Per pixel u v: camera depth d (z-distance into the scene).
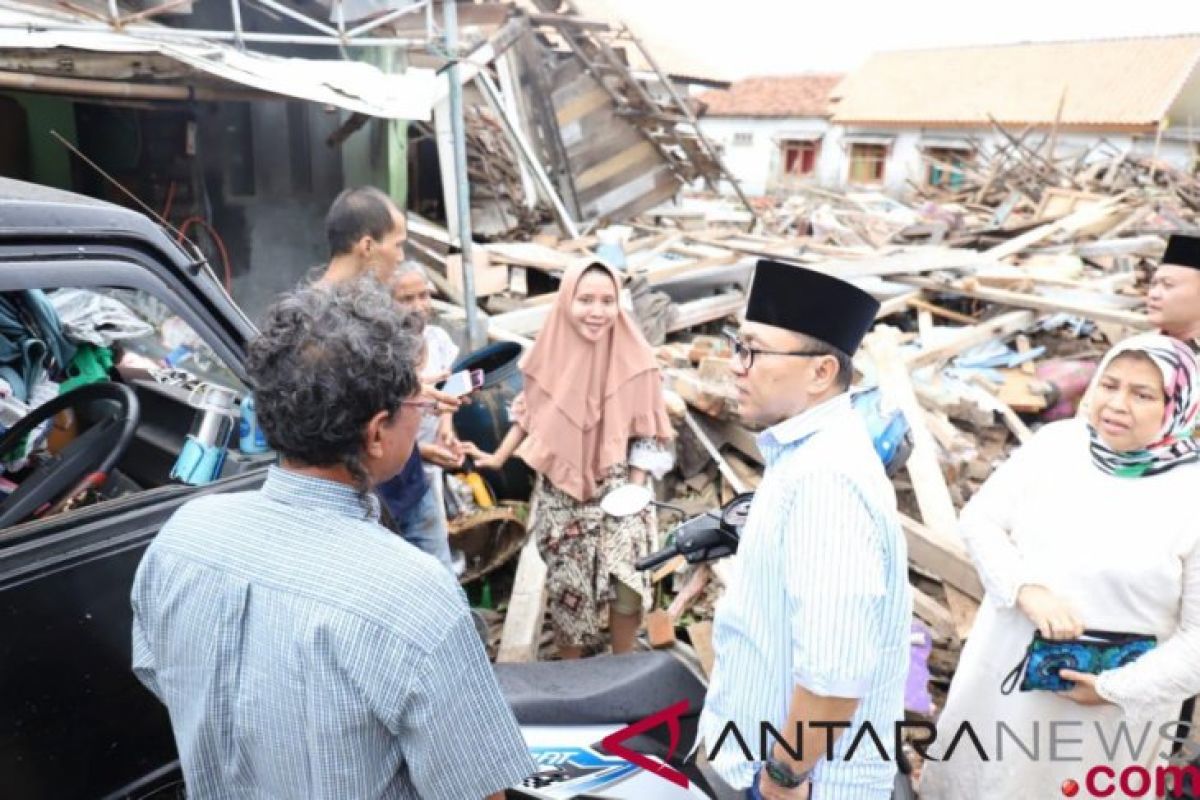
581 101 10.17
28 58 4.73
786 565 1.55
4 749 1.56
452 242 7.52
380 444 1.26
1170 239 3.04
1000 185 17.11
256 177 7.52
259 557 1.19
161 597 1.26
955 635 3.61
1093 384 2.08
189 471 1.95
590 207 10.60
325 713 1.13
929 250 9.04
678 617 3.45
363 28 5.62
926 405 5.45
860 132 26.80
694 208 13.09
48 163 6.67
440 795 1.21
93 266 1.60
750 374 1.66
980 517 2.26
